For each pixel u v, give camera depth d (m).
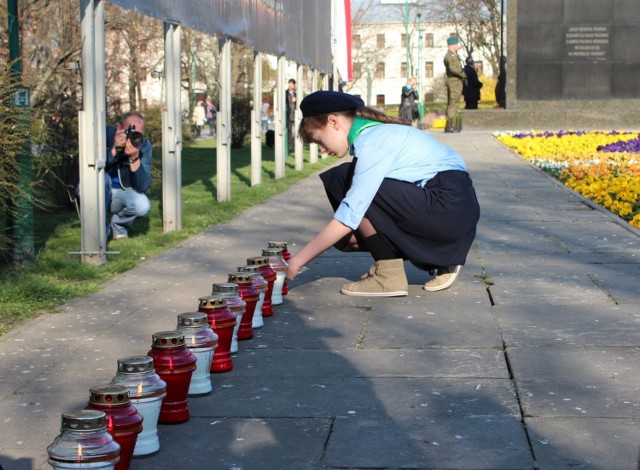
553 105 26.80
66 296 6.53
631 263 7.56
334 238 5.85
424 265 6.27
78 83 13.20
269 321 5.79
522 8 26.62
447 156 6.21
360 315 5.91
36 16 15.38
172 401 3.97
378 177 5.93
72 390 4.48
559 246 8.48
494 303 6.17
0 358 5.03
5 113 6.76
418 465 3.50
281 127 16.72
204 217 10.83
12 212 7.34
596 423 3.89
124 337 5.46
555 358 4.84
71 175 11.52
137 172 9.26
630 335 5.28
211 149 28.53
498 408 4.11
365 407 4.16
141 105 21.31
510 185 13.91
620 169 14.66
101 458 2.99
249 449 3.70
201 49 47.19
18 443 3.80
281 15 16.83
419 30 56.38
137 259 8.11
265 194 13.52
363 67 92.00
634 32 26.33
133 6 8.25
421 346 5.15
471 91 30.47
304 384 4.51
